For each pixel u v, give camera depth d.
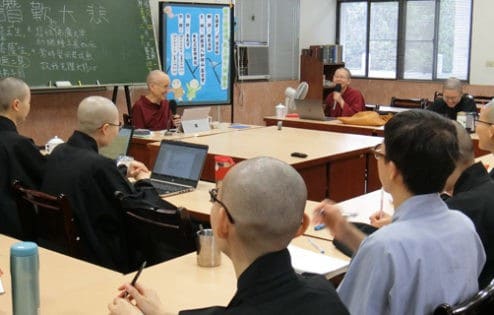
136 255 2.83
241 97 8.61
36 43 5.81
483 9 8.98
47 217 2.68
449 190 2.31
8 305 1.85
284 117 6.68
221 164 3.37
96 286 2.02
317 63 9.20
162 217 2.56
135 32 6.57
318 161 4.40
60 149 3.00
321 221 2.20
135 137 5.18
